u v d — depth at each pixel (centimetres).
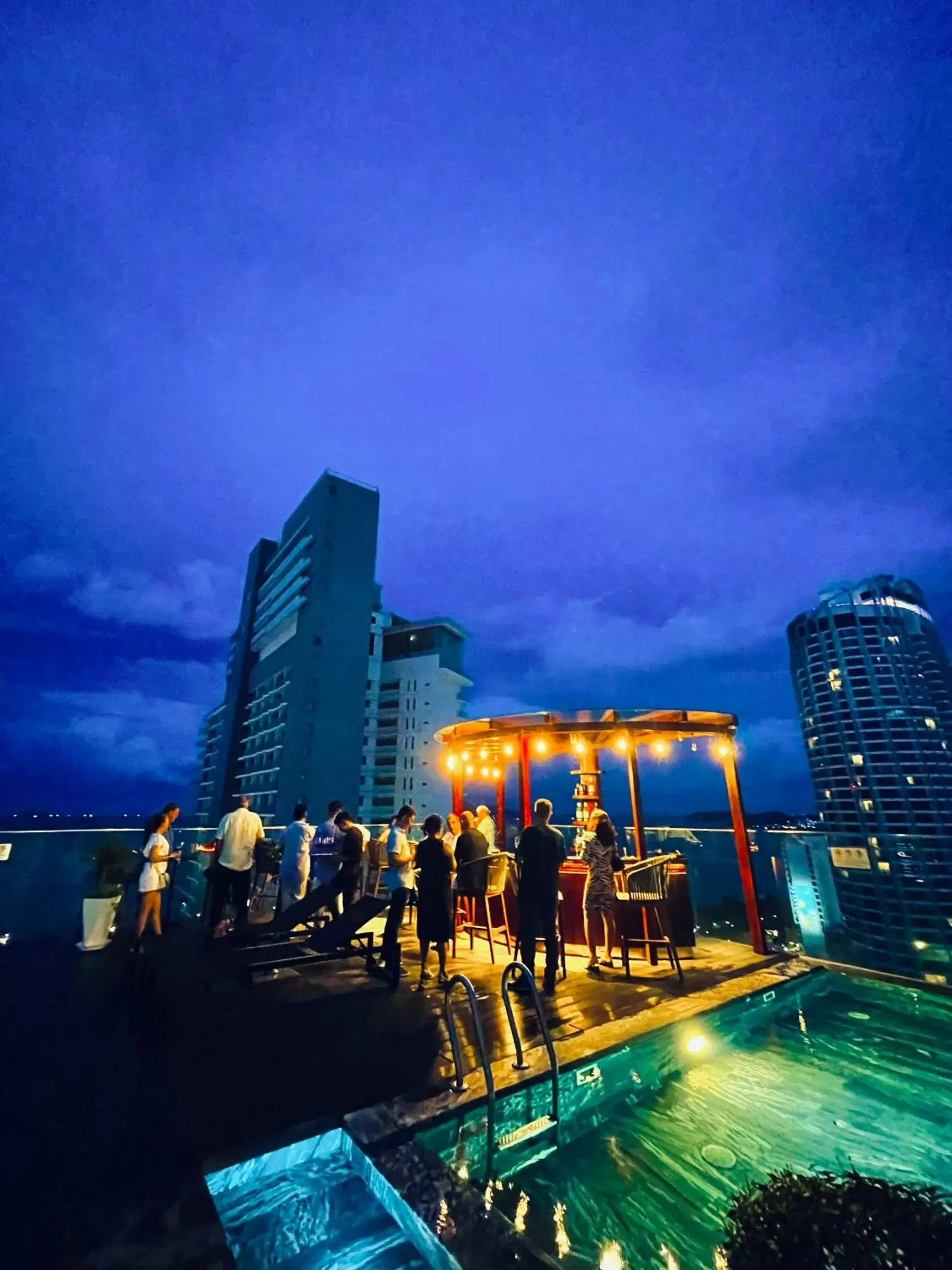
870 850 760
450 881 653
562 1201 329
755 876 819
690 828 945
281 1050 452
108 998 566
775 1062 507
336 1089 388
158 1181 291
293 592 9288
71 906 809
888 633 14562
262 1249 272
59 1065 420
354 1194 312
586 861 709
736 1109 430
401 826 691
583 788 963
